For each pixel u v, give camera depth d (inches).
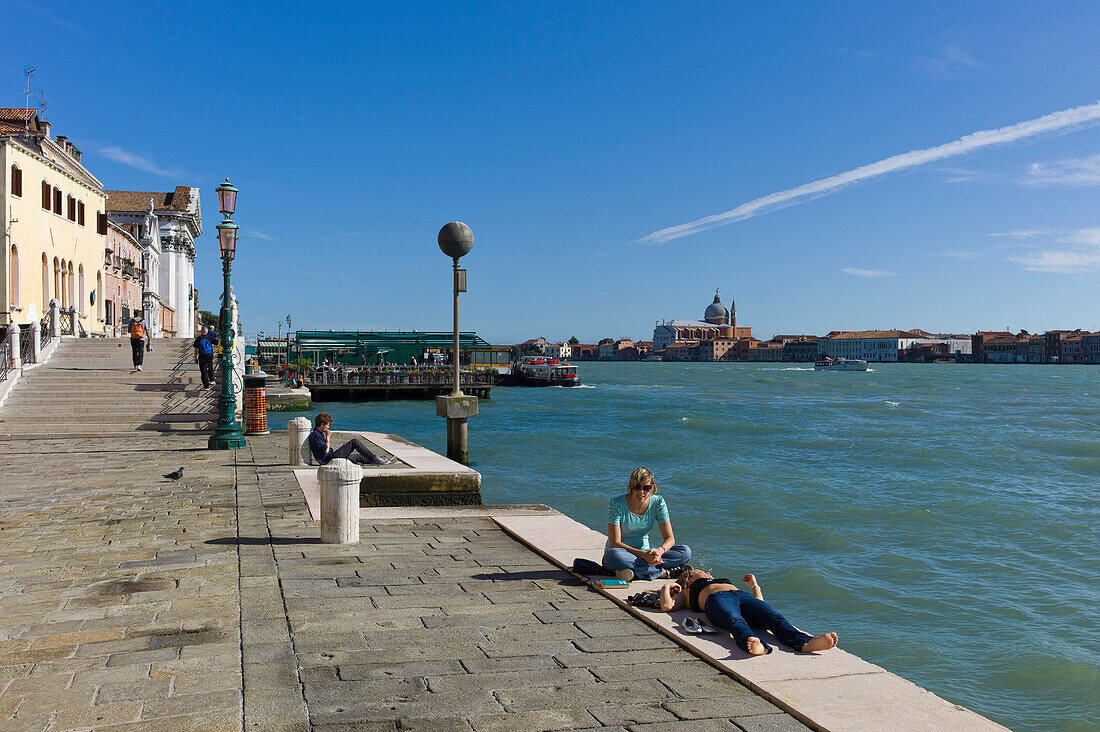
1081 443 1631.4
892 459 1364.4
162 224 2832.2
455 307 722.8
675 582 260.2
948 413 2551.7
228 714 178.9
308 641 227.9
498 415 2289.6
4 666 206.5
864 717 180.1
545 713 182.5
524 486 1011.3
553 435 1674.5
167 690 191.9
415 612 256.7
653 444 1540.4
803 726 178.4
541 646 227.0
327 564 319.3
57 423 856.3
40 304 1275.8
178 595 273.0
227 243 725.3
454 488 534.6
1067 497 987.9
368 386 2822.3
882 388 4397.1
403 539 369.1
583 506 874.8
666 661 217.3
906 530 780.6
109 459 646.5
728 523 803.4
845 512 864.9
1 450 706.2
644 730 175.5
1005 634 485.7
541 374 3988.7
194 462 627.5
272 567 313.0
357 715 179.6
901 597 558.6
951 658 449.4
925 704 187.5
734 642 228.4
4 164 1162.0
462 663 212.8
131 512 424.8
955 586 586.2
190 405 929.5
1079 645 466.6
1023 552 693.9
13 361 943.7
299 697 188.9
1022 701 396.8
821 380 5575.8
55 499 463.5
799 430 1904.5
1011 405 2989.7
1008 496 985.5
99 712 179.0
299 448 612.7
